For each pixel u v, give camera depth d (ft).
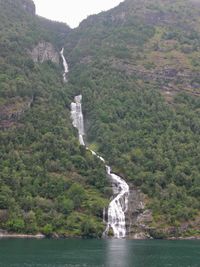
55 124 596.29
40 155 521.65
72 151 552.41
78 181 508.12
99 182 511.40
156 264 299.79
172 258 323.98
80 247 368.07
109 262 301.63
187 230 470.80
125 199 502.38
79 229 447.83
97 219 467.93
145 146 585.22
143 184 515.91
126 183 524.52
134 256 328.08
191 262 309.42
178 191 500.33
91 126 642.63
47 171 505.66
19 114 593.42
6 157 510.58
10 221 435.12
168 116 651.25
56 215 449.48
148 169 542.16
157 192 502.38
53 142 546.26
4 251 337.31
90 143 613.93
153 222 471.62
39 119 592.19
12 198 450.30
